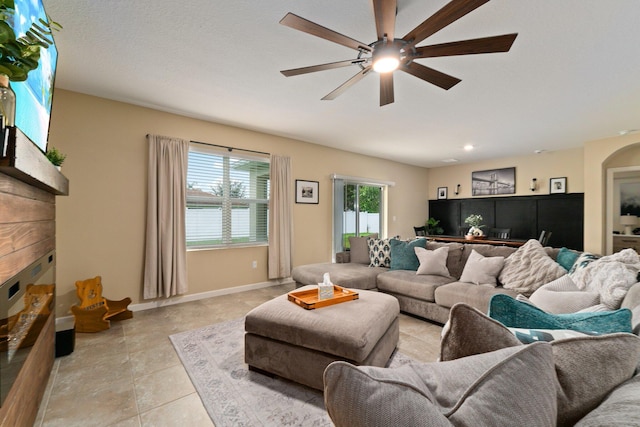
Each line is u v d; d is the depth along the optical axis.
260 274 4.54
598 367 0.70
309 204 5.21
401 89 2.98
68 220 3.02
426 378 0.70
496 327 0.80
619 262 1.81
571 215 5.68
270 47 2.25
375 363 1.93
